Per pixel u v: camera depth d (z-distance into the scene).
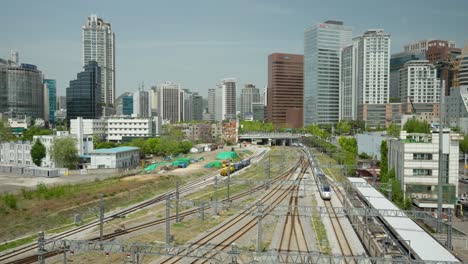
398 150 76.62
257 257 44.16
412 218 52.09
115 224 59.97
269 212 64.56
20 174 115.75
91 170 121.38
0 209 64.31
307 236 52.69
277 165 134.25
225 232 54.75
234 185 95.12
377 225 49.00
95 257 44.75
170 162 139.12
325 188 78.00
